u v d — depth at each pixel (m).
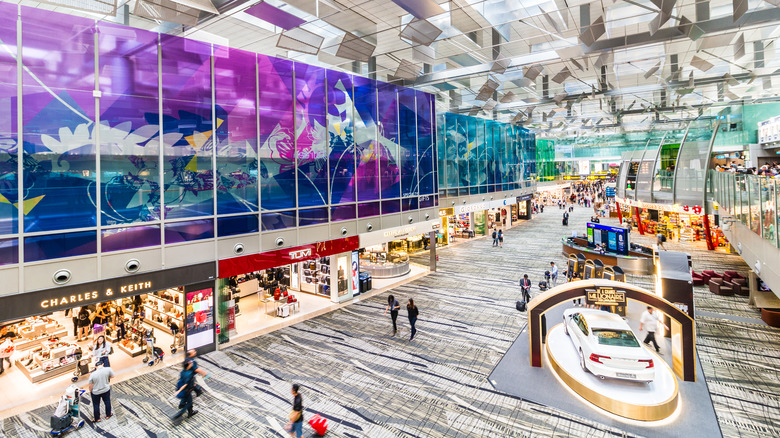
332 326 13.95
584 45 13.85
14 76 8.28
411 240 28.39
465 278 20.52
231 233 12.20
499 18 12.50
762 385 9.09
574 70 19.53
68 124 9.02
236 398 9.09
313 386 9.59
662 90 22.05
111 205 9.72
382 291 18.53
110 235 9.72
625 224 37.97
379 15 12.74
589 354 9.00
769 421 7.67
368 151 17.03
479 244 30.80
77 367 10.16
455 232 34.81
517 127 37.78
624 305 9.77
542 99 25.80
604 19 11.55
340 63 17.06
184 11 8.51
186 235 11.16
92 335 13.12
